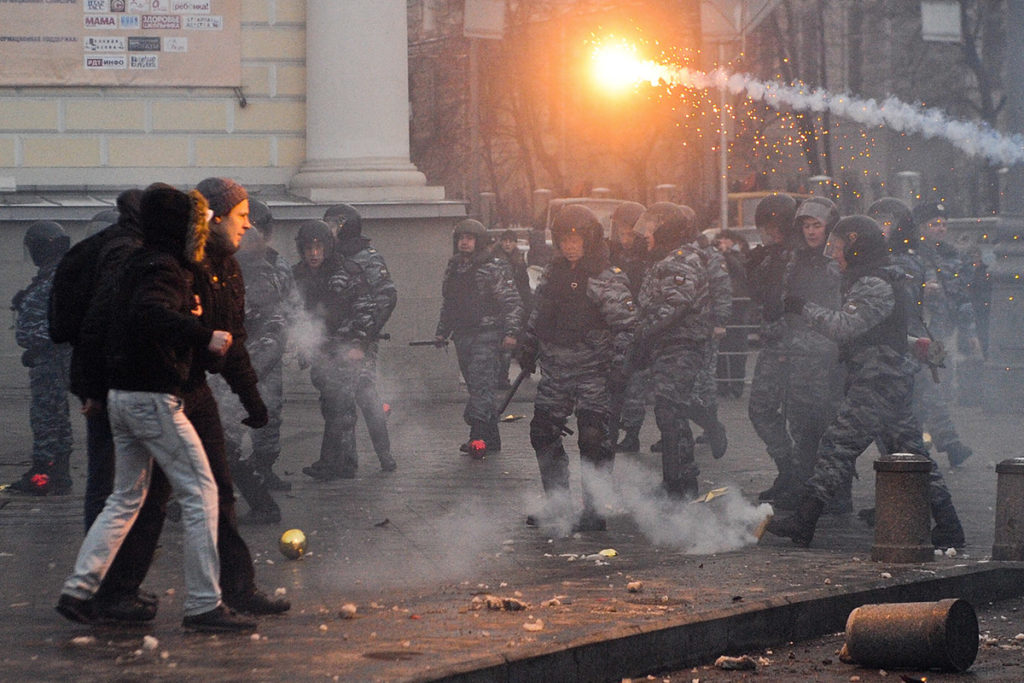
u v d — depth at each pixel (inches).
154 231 405.4
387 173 1301.7
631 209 814.5
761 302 707.4
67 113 1301.7
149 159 1315.2
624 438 917.8
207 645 390.6
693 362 670.5
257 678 353.1
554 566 531.8
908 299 744.3
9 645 391.2
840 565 527.2
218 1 1317.7
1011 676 416.8
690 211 681.0
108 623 420.2
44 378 703.7
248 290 645.9
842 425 588.1
